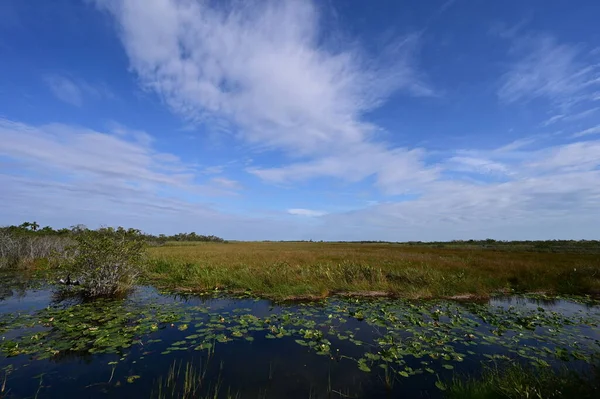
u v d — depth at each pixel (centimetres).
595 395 394
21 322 800
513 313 992
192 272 1606
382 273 1534
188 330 778
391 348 648
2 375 518
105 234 1236
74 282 1269
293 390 479
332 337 743
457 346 684
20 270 1858
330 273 1496
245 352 636
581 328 836
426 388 491
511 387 435
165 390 471
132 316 888
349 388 489
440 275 1455
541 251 3609
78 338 695
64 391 466
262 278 1434
